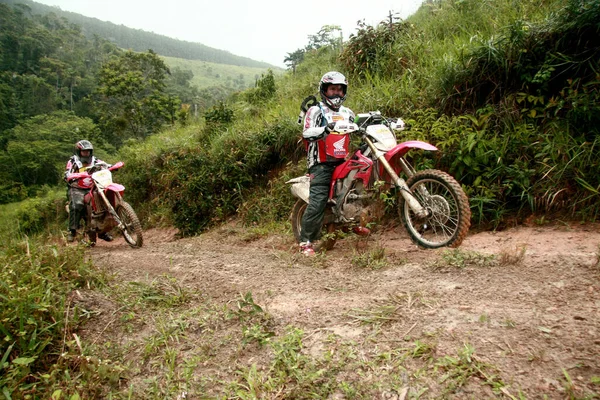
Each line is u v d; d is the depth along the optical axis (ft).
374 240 15.38
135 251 18.25
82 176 22.57
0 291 8.58
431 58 22.18
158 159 36.83
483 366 5.89
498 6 23.57
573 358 5.77
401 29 26.89
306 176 16.20
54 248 11.58
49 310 8.41
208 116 34.94
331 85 14.39
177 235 27.25
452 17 26.05
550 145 13.97
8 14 334.44
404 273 10.37
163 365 7.25
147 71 94.02
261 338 7.51
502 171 14.58
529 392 5.32
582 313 7.00
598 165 13.06
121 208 22.39
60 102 213.46
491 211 14.58
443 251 11.61
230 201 25.95
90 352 7.63
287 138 25.38
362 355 6.67
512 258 10.09
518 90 16.52
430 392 5.64
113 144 90.94
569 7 15.49
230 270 12.43
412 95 19.84
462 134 15.56
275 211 22.15
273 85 39.27
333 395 5.94
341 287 9.89
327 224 15.31
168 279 11.57
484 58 17.10
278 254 14.23
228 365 7.04
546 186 13.93
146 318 9.04
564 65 15.72
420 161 16.17
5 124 164.55
